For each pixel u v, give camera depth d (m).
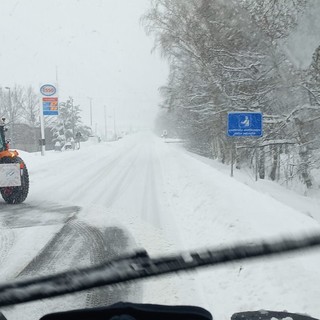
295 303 3.59
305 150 18.03
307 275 4.08
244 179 17.27
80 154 27.67
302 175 19.41
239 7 18.97
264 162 23.08
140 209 8.91
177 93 26.42
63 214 8.45
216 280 4.48
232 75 20.17
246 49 19.12
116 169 17.94
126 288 4.44
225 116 22.02
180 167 17.11
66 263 5.34
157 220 7.76
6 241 6.47
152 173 16.08
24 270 5.12
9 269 5.16
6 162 9.66
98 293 4.34
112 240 6.36
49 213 8.57
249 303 3.82
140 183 13.19
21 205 9.57
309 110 17.28
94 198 10.46
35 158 23.12
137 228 7.10
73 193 11.32
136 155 27.30
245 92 19.58
